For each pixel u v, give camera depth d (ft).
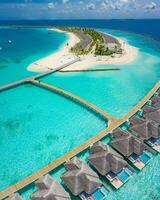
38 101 135.64
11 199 67.10
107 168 79.20
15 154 93.25
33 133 106.01
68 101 135.03
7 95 143.13
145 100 131.64
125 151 86.38
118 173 80.84
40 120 116.26
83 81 166.20
